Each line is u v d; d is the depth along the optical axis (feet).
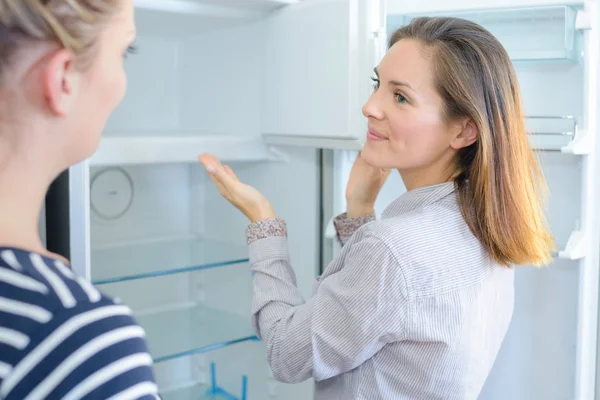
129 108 5.67
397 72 3.16
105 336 1.67
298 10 4.59
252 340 5.67
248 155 5.12
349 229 4.27
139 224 5.91
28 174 1.80
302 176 5.15
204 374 6.38
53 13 1.70
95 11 1.80
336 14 4.30
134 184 5.84
